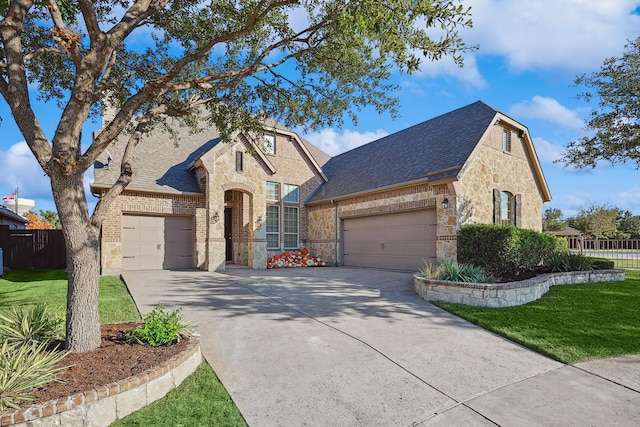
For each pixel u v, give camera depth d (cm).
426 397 430
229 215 1955
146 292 1005
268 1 623
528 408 406
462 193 1297
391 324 705
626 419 383
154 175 1584
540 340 608
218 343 600
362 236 1762
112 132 483
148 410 399
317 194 2073
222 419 383
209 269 1530
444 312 799
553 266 1195
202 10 734
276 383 463
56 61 732
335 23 599
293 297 951
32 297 920
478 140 1354
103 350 489
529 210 1700
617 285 1097
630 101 1212
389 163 1739
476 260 1151
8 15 460
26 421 329
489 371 501
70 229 476
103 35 467
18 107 449
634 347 577
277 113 861
